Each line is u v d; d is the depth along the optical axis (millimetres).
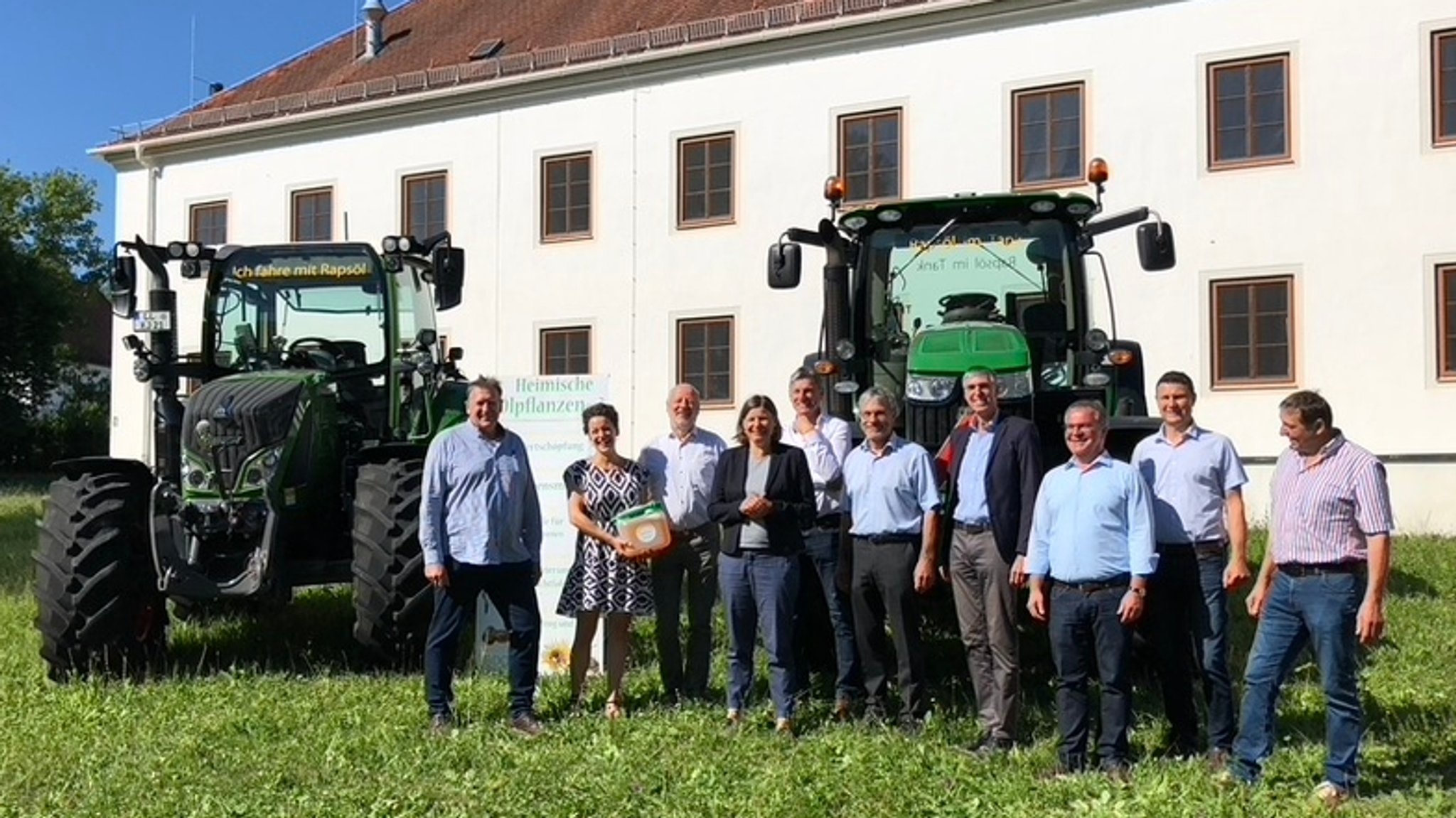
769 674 7508
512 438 7227
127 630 8273
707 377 22891
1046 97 20312
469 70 25156
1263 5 18859
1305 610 5688
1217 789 5691
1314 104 18578
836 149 21781
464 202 25188
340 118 26234
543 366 24422
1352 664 5641
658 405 23219
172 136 27938
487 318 24875
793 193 22078
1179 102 19375
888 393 7242
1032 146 20406
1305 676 7855
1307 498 5699
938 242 9328
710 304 22766
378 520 8141
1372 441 18219
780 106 22219
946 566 7309
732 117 22625
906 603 6805
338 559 8906
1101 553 6012
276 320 9664
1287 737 6633
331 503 9062
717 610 10094
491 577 7039
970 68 20750
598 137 23859
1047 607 6363
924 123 21047
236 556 8523
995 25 20547
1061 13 20109
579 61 23938
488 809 5660
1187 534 6359
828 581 7266
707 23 22859
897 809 5566
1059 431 8719
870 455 6891
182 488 8570
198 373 9594
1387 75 18188
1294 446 5820
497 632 8445
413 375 9648
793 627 6922
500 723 7055
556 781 6027
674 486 7555
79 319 50469
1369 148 18266
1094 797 5676
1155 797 5539
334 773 6254
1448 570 12539
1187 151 19328
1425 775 5984
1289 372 18719
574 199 24234
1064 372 9031
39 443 46031
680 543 7496
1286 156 18781
